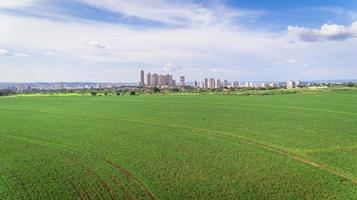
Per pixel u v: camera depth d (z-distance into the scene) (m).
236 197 34.22
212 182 38.06
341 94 112.56
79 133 64.19
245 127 65.25
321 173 40.19
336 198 33.34
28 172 42.00
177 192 35.44
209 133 61.91
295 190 35.50
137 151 51.00
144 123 72.56
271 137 57.28
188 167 43.22
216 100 107.12
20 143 57.34
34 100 123.75
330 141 53.66
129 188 36.56
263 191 35.50
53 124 73.75
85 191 35.75
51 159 47.59
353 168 41.56
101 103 108.12
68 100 121.19
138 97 128.12
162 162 45.38
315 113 76.69
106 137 60.50
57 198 34.00
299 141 54.19
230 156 47.59
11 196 34.50
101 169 42.88
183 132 63.28
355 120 67.94
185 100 109.94
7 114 89.19
